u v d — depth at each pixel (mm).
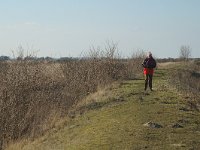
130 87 32031
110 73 36906
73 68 32219
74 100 25516
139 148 13008
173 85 34188
